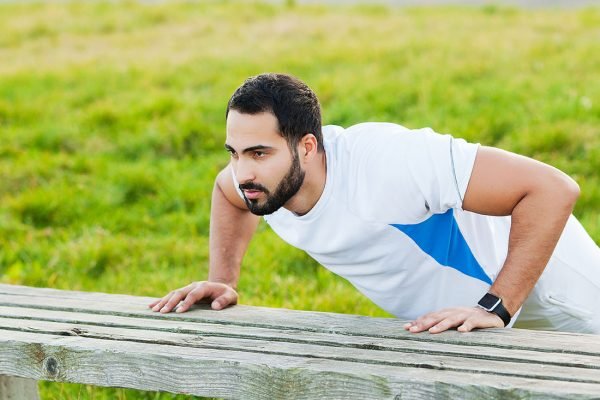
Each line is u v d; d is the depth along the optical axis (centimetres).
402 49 1453
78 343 365
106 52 1672
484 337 357
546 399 299
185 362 344
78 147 1105
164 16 1967
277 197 368
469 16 1823
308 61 1419
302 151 368
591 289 418
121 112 1205
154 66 1495
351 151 381
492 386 304
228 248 443
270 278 686
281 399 331
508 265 371
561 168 870
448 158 363
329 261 409
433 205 371
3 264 775
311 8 2023
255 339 370
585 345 346
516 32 1574
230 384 340
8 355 373
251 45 1616
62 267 748
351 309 621
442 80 1234
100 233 820
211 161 1006
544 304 417
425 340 358
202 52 1586
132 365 353
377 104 1152
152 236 818
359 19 1831
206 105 1202
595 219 749
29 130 1149
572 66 1271
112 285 696
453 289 403
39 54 1694
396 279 403
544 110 1041
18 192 954
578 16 1750
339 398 324
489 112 1048
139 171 955
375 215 375
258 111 357
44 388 533
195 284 420
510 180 362
